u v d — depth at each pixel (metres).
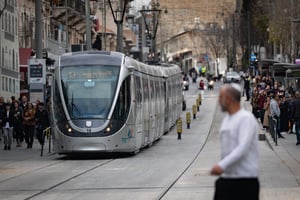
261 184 40.59
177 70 118.88
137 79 67.81
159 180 44.31
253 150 19.97
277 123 77.19
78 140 60.53
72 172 50.75
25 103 76.56
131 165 55.28
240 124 19.92
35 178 47.47
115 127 60.97
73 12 139.62
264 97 93.25
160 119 85.69
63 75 62.28
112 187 41.28
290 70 97.62
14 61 120.88
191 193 37.78
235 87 20.25
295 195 35.69
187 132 99.62
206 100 169.00
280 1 140.75
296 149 66.00
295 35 132.62
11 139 73.12
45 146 76.94
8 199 37.31
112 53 64.50
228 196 19.98
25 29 128.38
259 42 194.50
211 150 70.81
